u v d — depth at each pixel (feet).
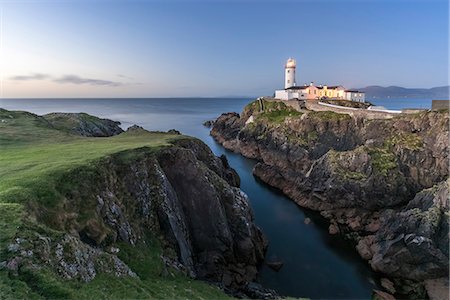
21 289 44.73
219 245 112.27
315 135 239.09
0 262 48.06
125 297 58.44
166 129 492.13
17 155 108.27
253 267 117.60
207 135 453.17
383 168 169.58
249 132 319.68
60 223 69.62
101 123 295.89
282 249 137.08
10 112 222.28
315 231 155.33
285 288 109.09
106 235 76.23
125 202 94.27
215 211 114.32
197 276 99.35
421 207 139.64
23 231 55.42
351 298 104.73
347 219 165.27
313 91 376.89
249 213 131.13
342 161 182.80
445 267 110.22
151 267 80.02
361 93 387.75
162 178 108.06
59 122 241.35
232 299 84.58
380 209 165.07
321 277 116.67
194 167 119.65
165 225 99.30
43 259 52.60
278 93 396.16
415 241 113.60
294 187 206.28
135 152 111.75
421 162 174.09
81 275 57.16
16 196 67.36
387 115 215.72
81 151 111.55
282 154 248.32
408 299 104.68
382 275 118.93
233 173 200.95
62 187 78.28
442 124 176.96
